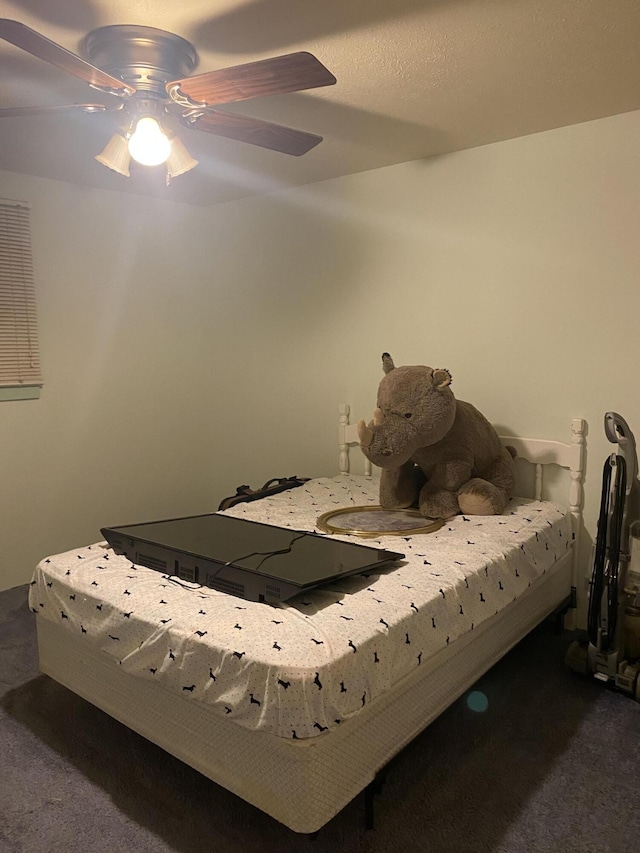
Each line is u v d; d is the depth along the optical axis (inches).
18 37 49.9
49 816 64.4
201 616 61.7
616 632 85.4
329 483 122.3
